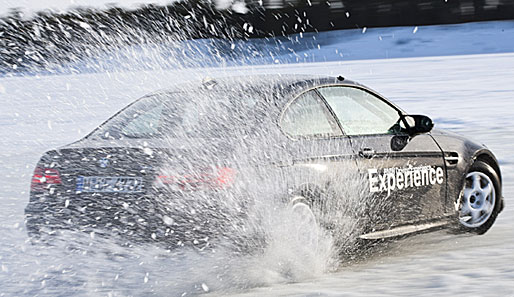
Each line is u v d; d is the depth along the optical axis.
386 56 87.75
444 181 7.77
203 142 6.21
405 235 7.39
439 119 19.28
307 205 6.52
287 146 6.44
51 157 6.43
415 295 5.69
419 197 7.50
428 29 98.75
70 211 6.23
